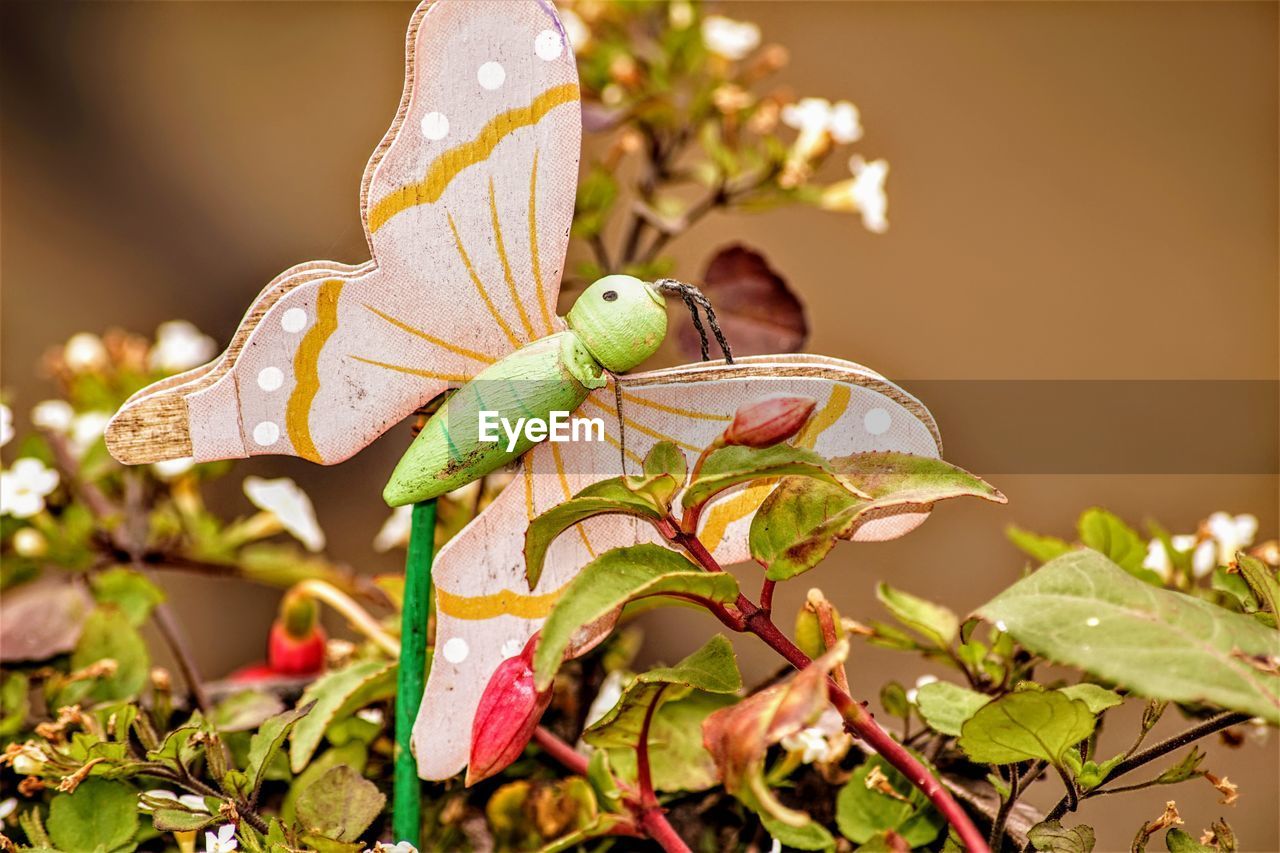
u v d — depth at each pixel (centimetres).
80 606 59
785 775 54
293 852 49
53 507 64
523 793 55
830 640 49
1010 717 48
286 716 51
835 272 141
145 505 64
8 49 134
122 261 133
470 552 49
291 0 141
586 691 58
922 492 48
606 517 50
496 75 48
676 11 75
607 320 48
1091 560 47
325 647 61
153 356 67
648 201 71
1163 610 46
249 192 137
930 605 55
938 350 141
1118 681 45
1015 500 107
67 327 129
